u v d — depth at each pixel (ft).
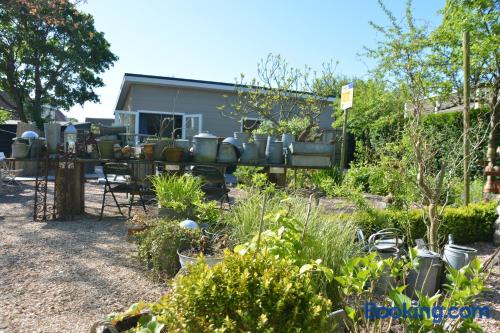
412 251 7.67
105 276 11.75
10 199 25.31
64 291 10.55
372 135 33.58
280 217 8.35
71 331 8.39
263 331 5.12
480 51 23.58
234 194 25.99
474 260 6.86
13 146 18.86
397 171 14.66
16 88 58.90
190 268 6.04
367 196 23.47
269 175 24.32
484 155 23.93
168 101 45.03
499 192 19.83
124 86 46.52
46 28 53.88
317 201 14.79
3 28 52.31
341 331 7.30
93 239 15.90
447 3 26.63
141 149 20.17
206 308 5.41
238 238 11.50
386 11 24.64
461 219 16.66
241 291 5.45
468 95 16.03
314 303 5.69
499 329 8.91
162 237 11.85
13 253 13.76
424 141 13.20
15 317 8.94
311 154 20.27
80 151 19.53
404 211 14.64
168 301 5.76
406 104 19.89
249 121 47.06
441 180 12.59
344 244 10.05
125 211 21.63
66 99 64.08
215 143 19.42
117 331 6.54
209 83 44.83
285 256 7.71
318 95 35.91
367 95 36.70
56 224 18.52
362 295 8.64
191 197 16.14
